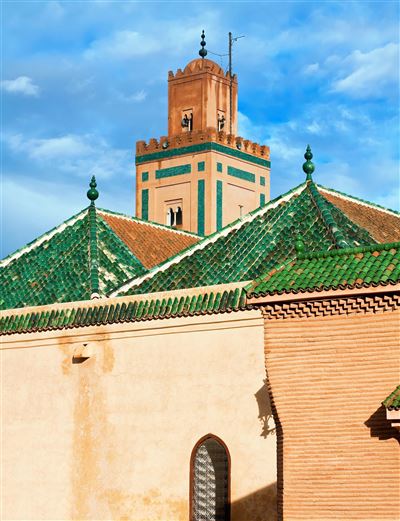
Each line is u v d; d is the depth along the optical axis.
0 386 31.88
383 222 34.81
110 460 29.88
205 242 32.09
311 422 23.62
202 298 28.89
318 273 23.97
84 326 30.64
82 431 30.42
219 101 62.47
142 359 29.67
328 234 31.09
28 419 31.31
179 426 28.94
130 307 29.95
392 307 23.12
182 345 29.14
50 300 32.91
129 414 29.70
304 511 23.44
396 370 23.02
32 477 31.03
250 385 28.06
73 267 34.00
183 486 28.72
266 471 27.59
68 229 35.78
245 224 32.50
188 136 61.00
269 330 24.20
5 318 32.00
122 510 29.52
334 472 23.28
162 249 37.03
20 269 34.72
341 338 23.52
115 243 35.31
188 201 60.59
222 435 28.27
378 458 22.94
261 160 63.03
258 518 27.53
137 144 62.50
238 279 30.53
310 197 32.84
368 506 22.91
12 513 31.17
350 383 23.36
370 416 23.11
